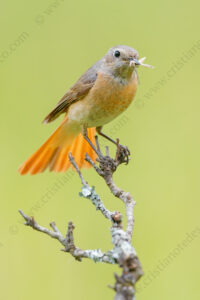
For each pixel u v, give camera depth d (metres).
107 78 9.88
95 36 13.22
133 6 13.70
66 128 10.59
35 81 12.78
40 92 12.68
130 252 5.54
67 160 10.79
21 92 12.66
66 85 12.73
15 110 12.46
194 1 13.66
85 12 13.59
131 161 11.77
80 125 10.41
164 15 13.61
